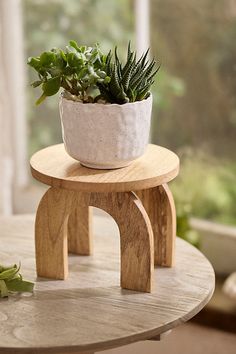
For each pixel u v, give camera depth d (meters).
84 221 1.42
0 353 1.18
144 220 1.28
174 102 2.13
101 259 1.42
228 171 2.11
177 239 1.50
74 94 1.29
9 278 1.32
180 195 2.16
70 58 1.26
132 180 1.25
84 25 2.16
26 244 1.47
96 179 1.26
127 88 1.26
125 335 1.20
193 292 1.32
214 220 2.16
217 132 2.11
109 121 1.25
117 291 1.32
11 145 2.30
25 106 2.28
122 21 2.12
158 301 1.29
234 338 2.07
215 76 2.08
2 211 2.19
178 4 2.07
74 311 1.27
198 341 2.06
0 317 1.25
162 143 2.17
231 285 2.05
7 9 2.21
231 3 2.01
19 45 2.24
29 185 2.35
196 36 2.07
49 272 1.36
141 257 1.30
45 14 2.19
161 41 2.10
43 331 1.22
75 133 1.27
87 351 1.20
